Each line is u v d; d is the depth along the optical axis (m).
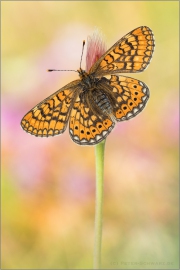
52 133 0.27
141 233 0.32
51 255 0.33
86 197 0.34
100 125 0.27
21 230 0.34
